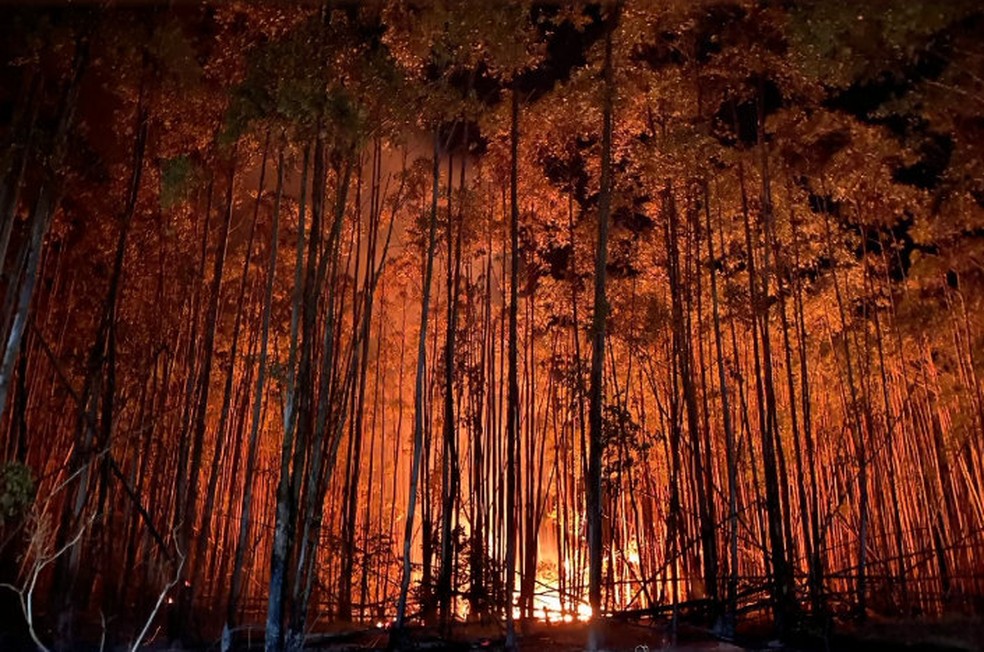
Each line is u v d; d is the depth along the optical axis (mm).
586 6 9250
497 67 8688
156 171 9133
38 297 9234
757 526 11062
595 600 7363
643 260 11125
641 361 10547
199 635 8328
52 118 7395
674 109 9656
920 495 10680
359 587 11766
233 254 10570
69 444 9695
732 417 11055
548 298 11992
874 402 11039
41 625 7578
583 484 11133
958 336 9555
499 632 8586
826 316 11344
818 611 8227
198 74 7680
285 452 7004
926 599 9695
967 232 8750
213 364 10703
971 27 6051
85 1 7211
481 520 9805
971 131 7074
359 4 7910
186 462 8492
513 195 8555
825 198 10695
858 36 6070
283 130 7383
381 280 12641
